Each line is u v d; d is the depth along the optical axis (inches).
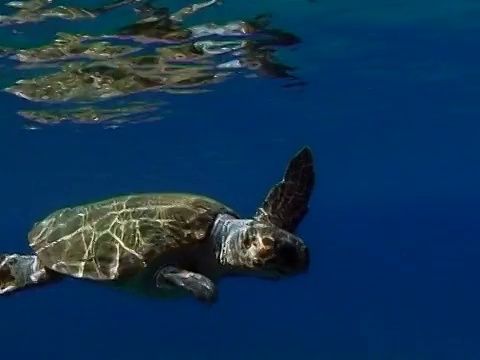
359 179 1841.8
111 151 1046.4
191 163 1263.5
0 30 489.4
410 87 804.0
